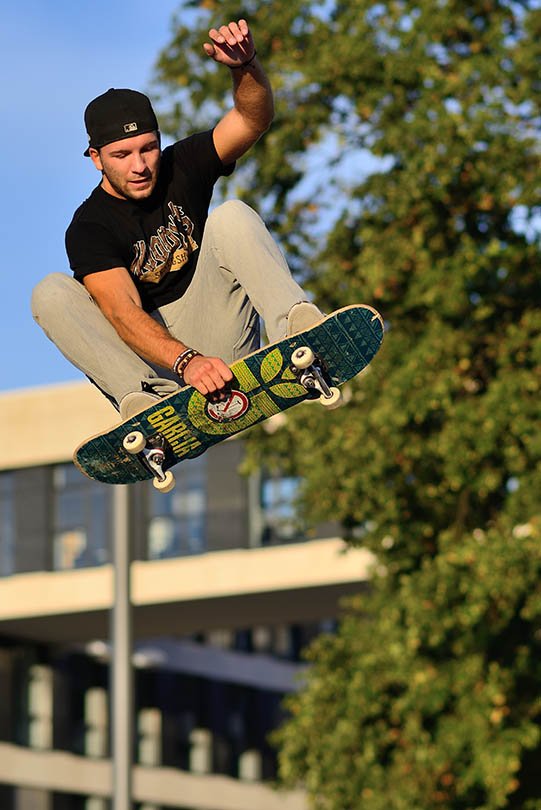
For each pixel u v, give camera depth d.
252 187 40.03
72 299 13.71
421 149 36.22
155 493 69.75
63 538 69.75
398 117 37.81
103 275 13.40
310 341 12.96
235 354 14.15
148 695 80.81
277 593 64.88
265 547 66.56
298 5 38.97
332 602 66.69
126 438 13.24
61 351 13.77
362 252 38.09
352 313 12.77
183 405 13.12
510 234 37.28
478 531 38.47
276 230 40.03
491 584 34.84
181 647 82.69
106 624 70.88
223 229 13.46
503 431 36.44
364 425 36.94
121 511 42.53
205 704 84.31
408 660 37.53
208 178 13.84
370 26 38.09
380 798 38.69
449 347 36.50
